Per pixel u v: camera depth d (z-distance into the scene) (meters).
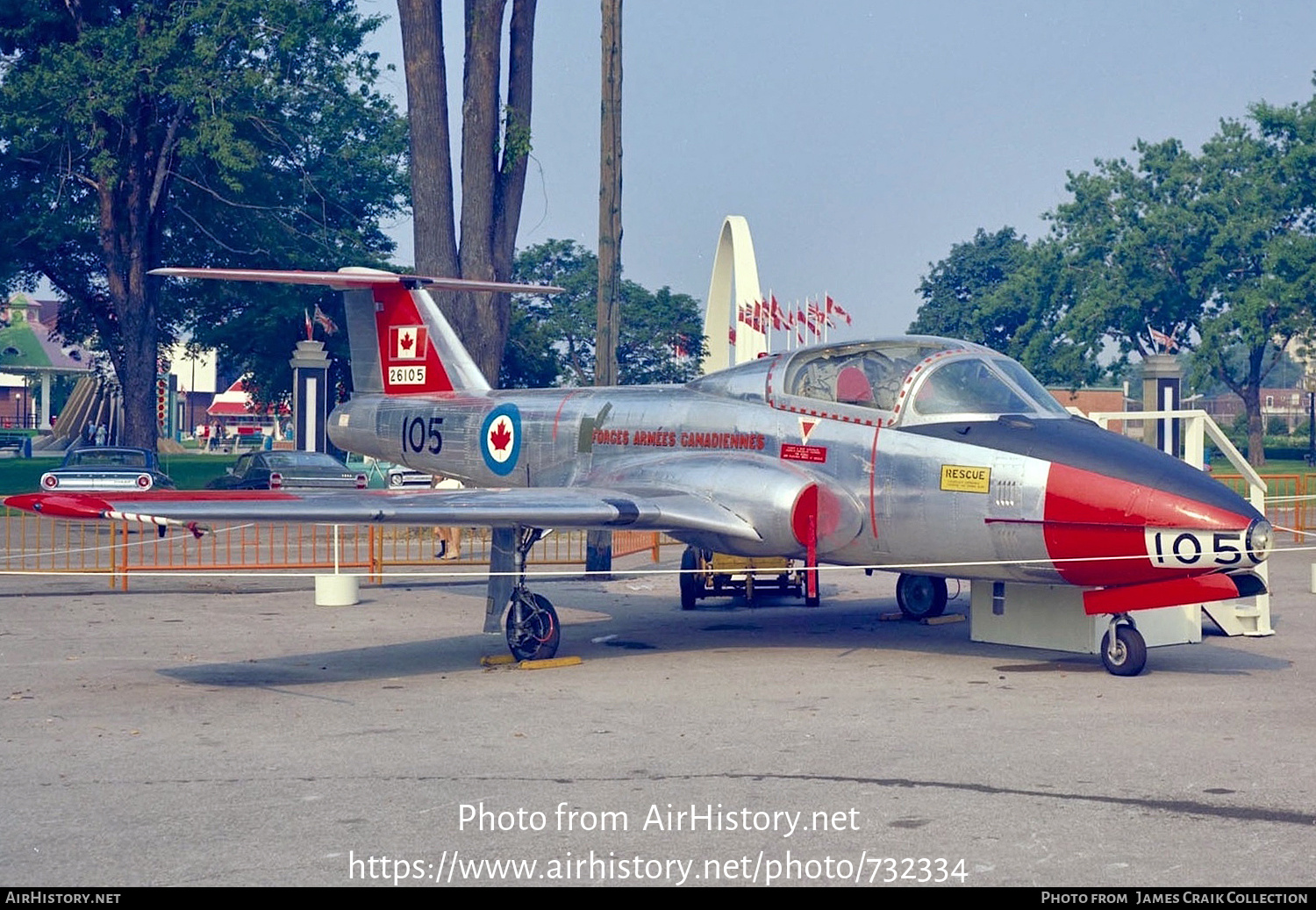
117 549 23.69
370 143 43.88
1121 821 6.24
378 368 16.69
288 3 35.84
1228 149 64.12
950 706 9.26
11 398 104.44
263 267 41.84
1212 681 10.32
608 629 13.75
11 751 7.93
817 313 22.31
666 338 49.84
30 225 38.38
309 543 25.20
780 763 7.50
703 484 11.90
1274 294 59.59
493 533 13.37
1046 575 10.55
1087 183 67.25
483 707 9.32
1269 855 5.71
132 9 38.25
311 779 7.19
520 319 50.69
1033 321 69.62
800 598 16.44
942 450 10.84
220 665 11.36
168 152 36.94
